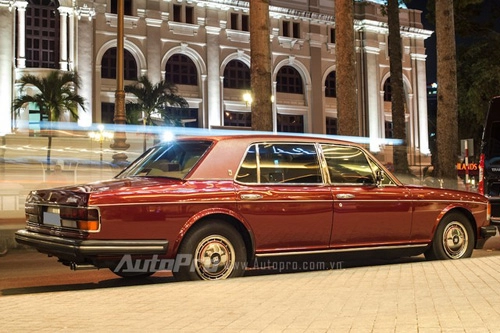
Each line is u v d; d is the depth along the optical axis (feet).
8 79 124.67
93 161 120.47
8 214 58.34
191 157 22.85
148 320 15.25
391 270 23.65
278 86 163.94
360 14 175.22
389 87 180.96
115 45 138.51
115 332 14.03
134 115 123.03
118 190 20.31
